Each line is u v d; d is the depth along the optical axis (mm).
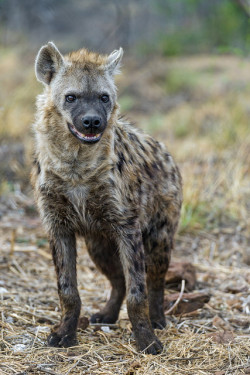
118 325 10602
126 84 33281
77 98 9406
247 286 12508
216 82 31359
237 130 22078
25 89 24609
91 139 9023
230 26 39062
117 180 9547
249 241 14969
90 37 48062
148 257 10578
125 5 51875
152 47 42156
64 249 9812
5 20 46406
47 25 49656
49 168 9461
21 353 9055
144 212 10102
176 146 21922
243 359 9047
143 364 8820
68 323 9523
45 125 9508
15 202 16750
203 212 16297
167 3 49719
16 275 12625
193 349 9383
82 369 8688
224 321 10602
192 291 12266
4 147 19203
